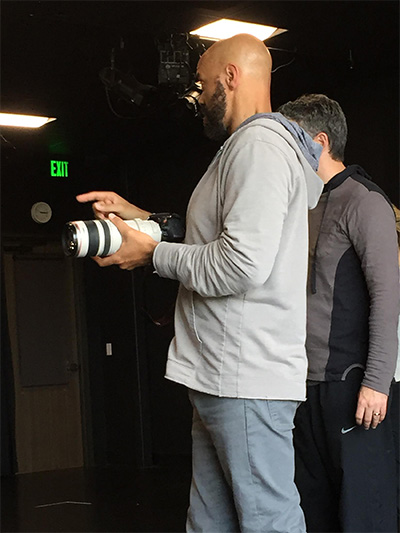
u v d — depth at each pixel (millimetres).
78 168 7559
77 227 1768
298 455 2365
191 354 1803
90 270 7820
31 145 6980
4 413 7281
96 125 6375
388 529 2287
